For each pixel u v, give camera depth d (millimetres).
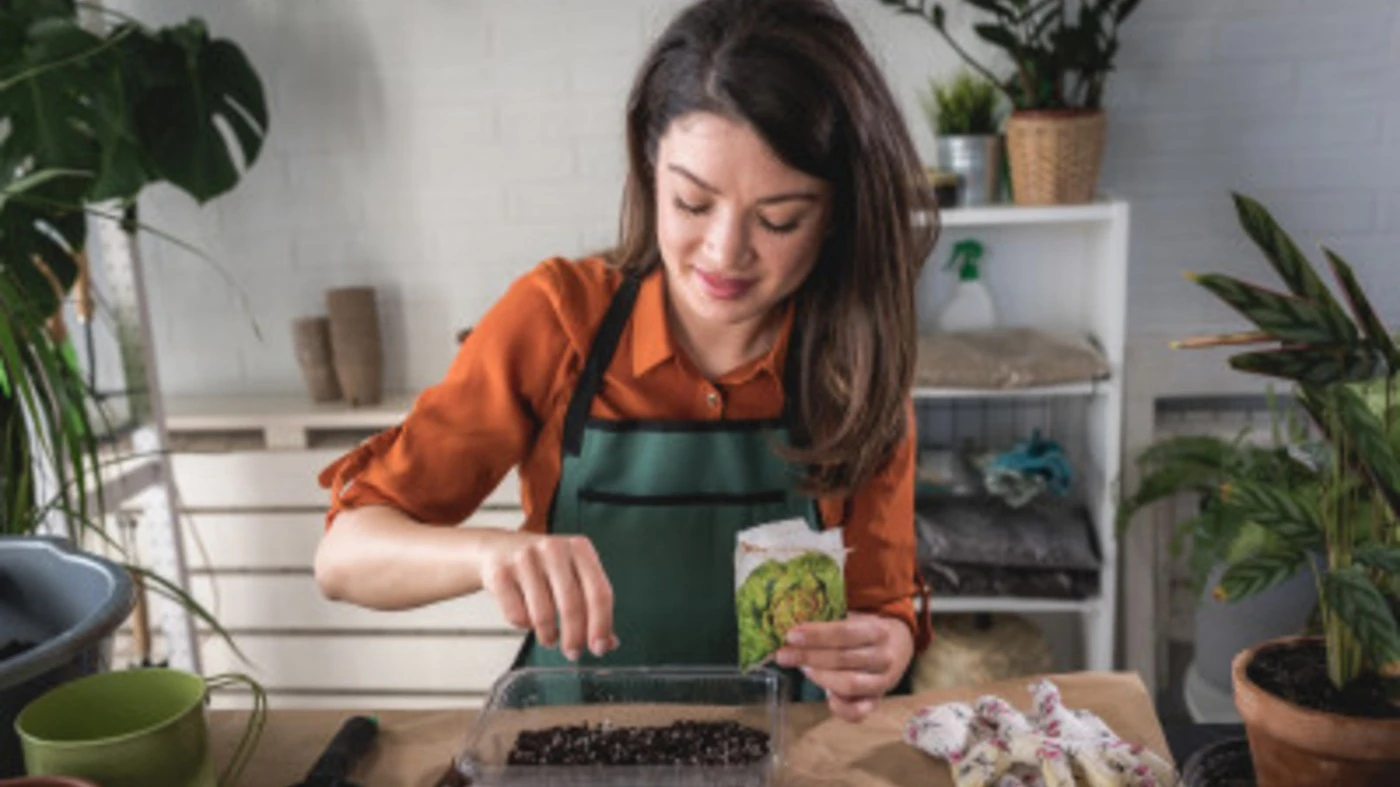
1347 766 1056
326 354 2949
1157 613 3018
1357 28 2713
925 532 2645
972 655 2641
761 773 1149
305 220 3004
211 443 2928
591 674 1313
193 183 2525
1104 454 2607
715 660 1513
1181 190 2838
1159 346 2857
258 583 2941
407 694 2982
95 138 2389
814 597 1239
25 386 1549
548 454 1503
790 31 1129
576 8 2844
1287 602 2510
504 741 1249
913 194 1313
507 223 2986
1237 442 2557
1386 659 994
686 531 1476
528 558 1142
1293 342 1086
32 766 1000
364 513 1351
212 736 1309
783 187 1126
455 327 3061
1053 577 2600
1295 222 2838
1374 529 1128
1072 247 2875
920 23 2762
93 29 2592
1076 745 1169
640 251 1451
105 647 1168
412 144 2943
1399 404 1155
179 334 3094
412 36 2879
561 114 2908
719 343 1447
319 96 2920
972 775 1162
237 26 2885
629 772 1153
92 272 3014
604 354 1461
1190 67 2762
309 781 1172
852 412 1380
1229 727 1578
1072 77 2758
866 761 1247
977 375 2523
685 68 1134
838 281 1372
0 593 1297
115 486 2504
